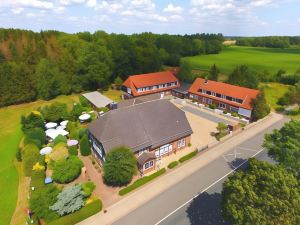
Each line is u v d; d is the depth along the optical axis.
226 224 29.72
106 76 85.25
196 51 171.75
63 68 81.62
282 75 101.25
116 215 31.17
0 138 53.59
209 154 45.34
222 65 134.38
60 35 112.06
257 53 186.88
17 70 71.75
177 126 45.38
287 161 29.61
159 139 42.06
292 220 19.95
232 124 58.47
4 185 37.56
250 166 25.41
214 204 33.00
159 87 81.25
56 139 46.06
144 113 43.47
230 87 68.56
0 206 33.06
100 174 39.31
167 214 31.34
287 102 72.00
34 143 44.28
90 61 81.31
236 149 47.12
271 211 20.83
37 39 102.94
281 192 21.41
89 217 30.80
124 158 34.84
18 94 72.12
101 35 120.56
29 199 31.56
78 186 32.72
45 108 57.88
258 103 59.25
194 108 70.62
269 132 54.56
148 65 95.12
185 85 85.19
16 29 104.75
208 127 57.19
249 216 20.97
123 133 39.81
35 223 28.58
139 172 39.72
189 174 39.44
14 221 30.34
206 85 74.06
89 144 44.62
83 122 57.50
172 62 126.62
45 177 37.84
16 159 44.31
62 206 29.73
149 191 35.50
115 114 41.06
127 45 92.94
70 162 37.69
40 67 74.56
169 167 40.88
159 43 137.25
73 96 81.19
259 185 22.94
